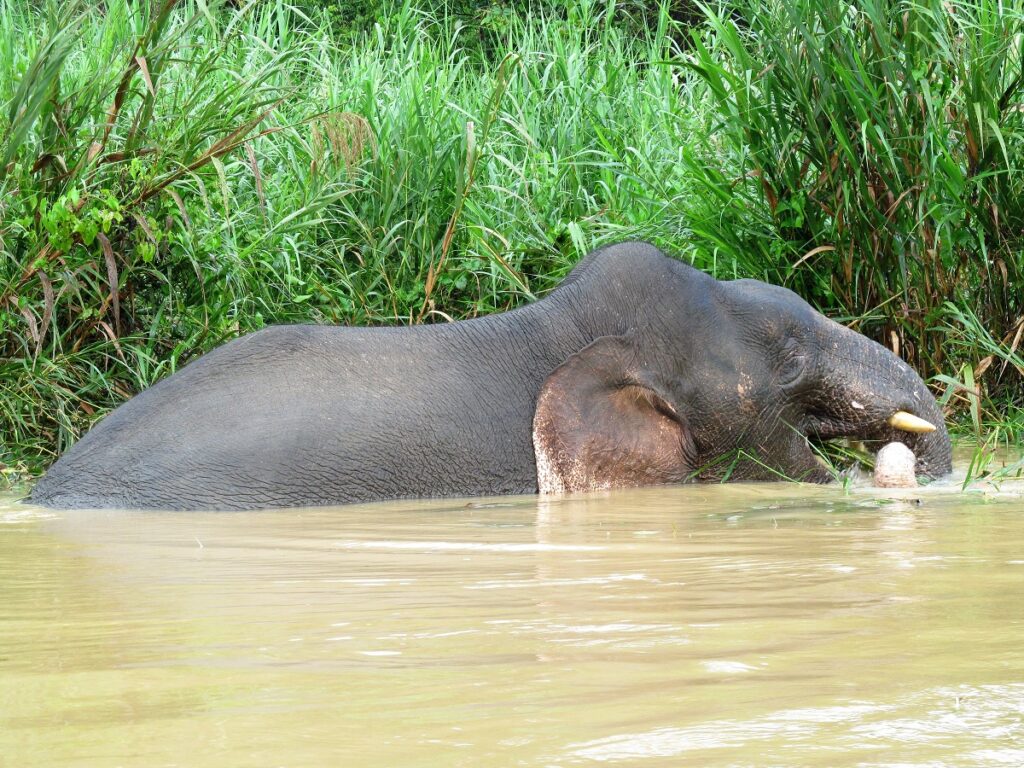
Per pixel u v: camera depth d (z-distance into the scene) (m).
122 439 8.72
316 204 12.05
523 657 3.32
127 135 10.82
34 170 10.38
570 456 9.64
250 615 4.07
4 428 10.70
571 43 18.28
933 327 12.20
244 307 11.93
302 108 14.47
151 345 11.31
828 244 12.56
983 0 12.21
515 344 10.09
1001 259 12.28
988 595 4.24
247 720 2.71
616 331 10.24
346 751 2.45
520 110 15.40
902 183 12.19
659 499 8.78
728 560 5.30
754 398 10.38
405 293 12.96
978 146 12.02
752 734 2.53
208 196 11.70
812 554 5.45
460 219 13.70
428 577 4.94
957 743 2.46
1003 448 11.24
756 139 12.58
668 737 2.51
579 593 4.42
